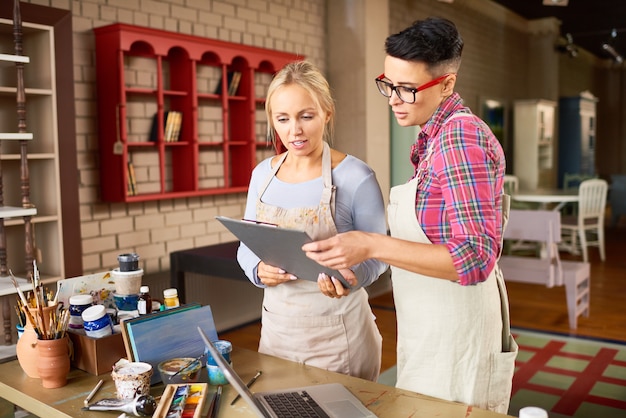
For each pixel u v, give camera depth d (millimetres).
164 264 4375
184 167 4367
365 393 1554
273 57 4906
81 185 3846
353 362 1916
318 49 5707
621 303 5477
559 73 11898
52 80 3318
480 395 1580
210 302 4680
